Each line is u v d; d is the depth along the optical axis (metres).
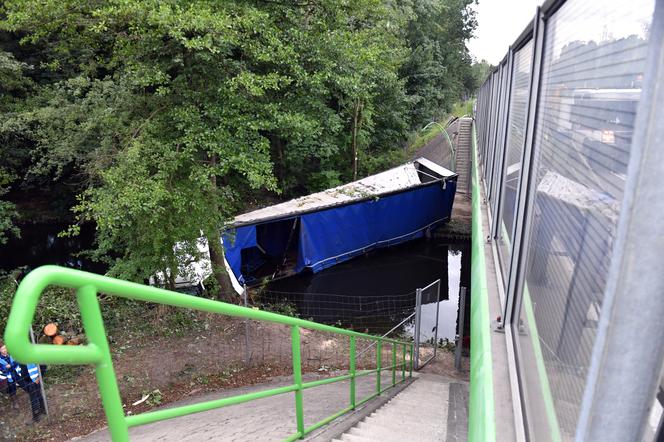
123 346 7.70
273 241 14.73
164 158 7.51
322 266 14.30
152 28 7.01
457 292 14.70
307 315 12.21
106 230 8.75
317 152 19.00
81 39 7.97
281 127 8.50
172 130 8.03
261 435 4.18
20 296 0.96
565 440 1.35
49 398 6.10
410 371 7.92
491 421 2.23
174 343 7.97
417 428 4.40
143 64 7.36
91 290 1.14
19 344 0.93
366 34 12.76
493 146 6.20
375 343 9.12
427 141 31.31
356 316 12.36
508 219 3.68
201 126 7.51
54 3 6.62
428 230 17.53
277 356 8.05
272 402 5.60
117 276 8.61
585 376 1.19
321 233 14.01
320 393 6.09
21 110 13.33
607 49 1.23
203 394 6.56
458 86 36.69
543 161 2.13
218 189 9.34
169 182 7.80
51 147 11.07
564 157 1.69
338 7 9.02
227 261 11.44
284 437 4.03
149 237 8.00
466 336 10.85
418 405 5.51
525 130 2.60
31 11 6.67
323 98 11.13
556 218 1.76
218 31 6.68
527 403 2.08
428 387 6.98
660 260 0.84
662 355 0.90
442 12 31.28
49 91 13.97
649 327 0.88
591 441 1.00
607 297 0.92
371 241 15.61
